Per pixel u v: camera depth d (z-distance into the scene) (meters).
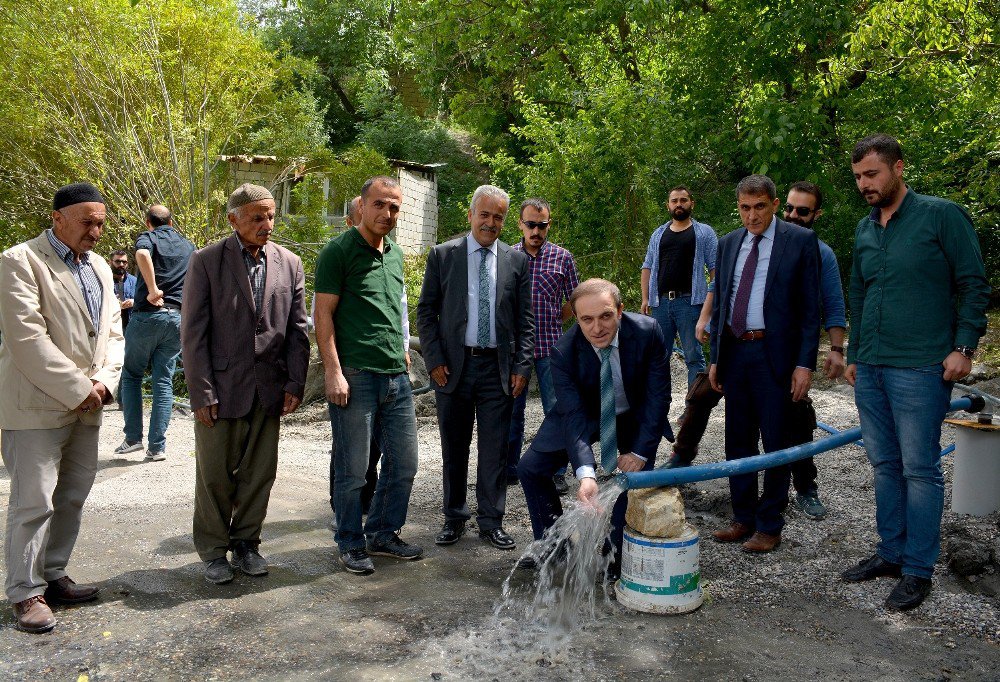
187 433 7.50
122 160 13.23
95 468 3.56
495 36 16.64
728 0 11.75
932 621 3.31
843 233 11.92
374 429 4.41
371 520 4.23
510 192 11.87
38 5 13.10
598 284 3.53
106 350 3.53
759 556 4.04
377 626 3.30
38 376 3.20
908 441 3.50
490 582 3.81
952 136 10.28
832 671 2.92
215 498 3.71
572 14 14.02
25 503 3.23
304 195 14.71
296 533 4.53
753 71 11.41
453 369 4.29
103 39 13.23
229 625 3.29
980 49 8.38
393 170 19.28
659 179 10.62
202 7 13.88
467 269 4.32
